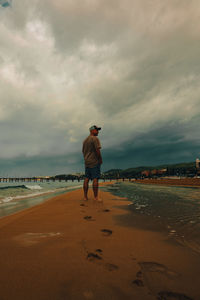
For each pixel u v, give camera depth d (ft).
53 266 2.94
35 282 2.47
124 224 5.66
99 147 12.04
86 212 7.67
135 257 3.29
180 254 3.43
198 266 2.96
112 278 2.59
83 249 3.67
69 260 3.17
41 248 3.72
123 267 2.91
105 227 5.34
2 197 18.70
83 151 13.03
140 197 13.47
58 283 2.45
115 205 9.67
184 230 4.98
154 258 3.25
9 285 2.39
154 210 8.02
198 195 14.34
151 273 2.72
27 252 3.51
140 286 2.39
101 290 2.31
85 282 2.48
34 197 18.10
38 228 5.24
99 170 12.32
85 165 12.72
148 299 2.13
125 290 2.31
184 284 2.44
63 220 6.23
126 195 15.11
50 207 9.04
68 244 3.96
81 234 4.68
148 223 5.77
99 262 3.09
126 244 3.96
